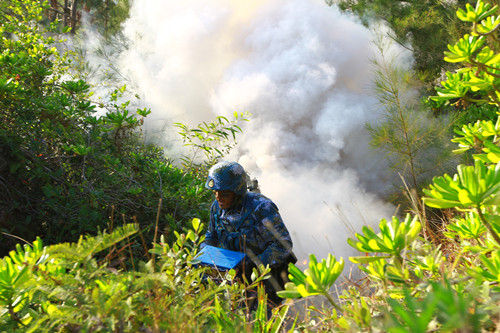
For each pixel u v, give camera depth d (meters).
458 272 1.25
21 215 3.18
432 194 0.90
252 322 1.35
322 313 1.37
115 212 3.47
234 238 2.70
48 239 3.17
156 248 1.55
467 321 0.74
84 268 1.22
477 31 1.35
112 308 1.08
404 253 1.27
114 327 1.02
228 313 1.42
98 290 1.10
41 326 1.13
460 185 0.88
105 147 3.95
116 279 1.22
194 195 3.84
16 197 3.20
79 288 1.13
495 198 0.86
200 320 1.32
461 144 1.55
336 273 0.98
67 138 3.59
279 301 2.44
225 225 2.76
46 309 1.18
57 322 1.08
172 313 1.18
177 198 3.73
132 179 3.71
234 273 1.83
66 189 3.43
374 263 1.09
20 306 1.17
